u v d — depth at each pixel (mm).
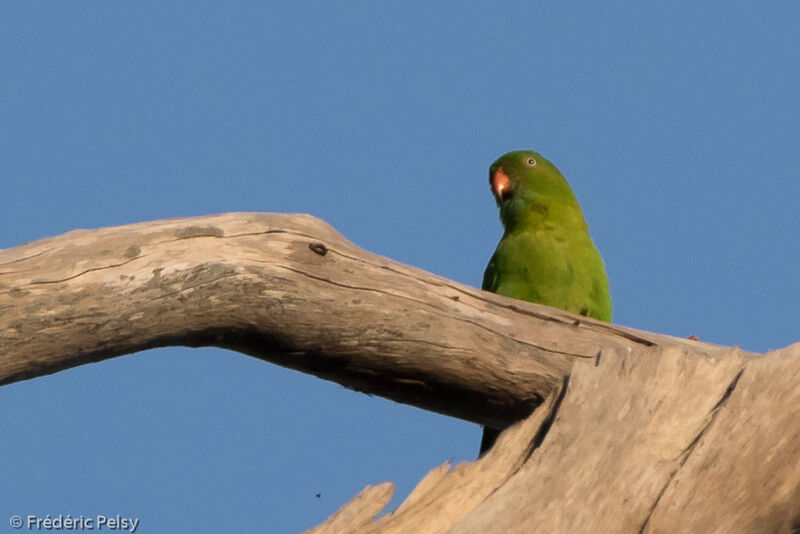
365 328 8695
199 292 7797
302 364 8930
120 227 7656
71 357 7418
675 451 8477
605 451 8375
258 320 8250
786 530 8320
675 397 8727
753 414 8586
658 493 8242
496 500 8062
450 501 8289
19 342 7023
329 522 8000
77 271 7215
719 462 8391
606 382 8742
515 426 8812
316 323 8461
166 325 7777
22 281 7004
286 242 8227
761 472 8406
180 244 7758
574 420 8531
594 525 8047
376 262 8797
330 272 8438
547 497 8117
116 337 7516
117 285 7352
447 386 9438
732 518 8250
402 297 8844
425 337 8984
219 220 8070
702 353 9961
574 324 9711
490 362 9320
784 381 8734
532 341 9484
